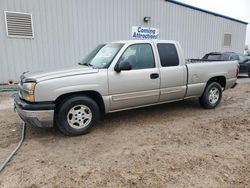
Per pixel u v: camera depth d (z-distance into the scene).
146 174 3.01
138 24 12.97
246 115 5.70
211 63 5.97
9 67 9.40
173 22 14.75
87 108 4.35
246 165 3.24
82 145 3.93
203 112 5.96
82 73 4.19
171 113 5.84
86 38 11.13
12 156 3.51
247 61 13.98
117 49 4.70
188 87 5.58
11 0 9.05
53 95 3.93
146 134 4.42
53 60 10.36
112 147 3.84
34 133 4.48
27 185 2.78
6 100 7.38
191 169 3.13
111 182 2.83
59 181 2.86
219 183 2.81
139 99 4.87
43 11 9.80
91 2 11.02
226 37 19.02
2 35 9.09
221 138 4.23
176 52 5.37
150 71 4.90
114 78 4.47
